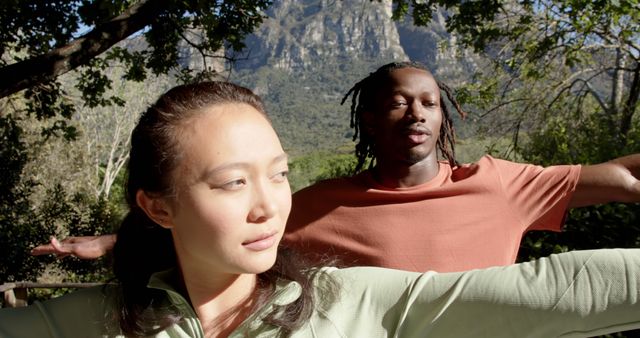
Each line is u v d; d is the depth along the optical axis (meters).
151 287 1.18
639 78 10.14
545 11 9.43
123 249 1.25
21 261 8.52
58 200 9.73
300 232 2.19
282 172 1.05
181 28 7.02
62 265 8.78
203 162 1.01
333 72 159.62
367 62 162.50
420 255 2.01
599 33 9.91
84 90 7.83
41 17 7.24
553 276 0.94
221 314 1.16
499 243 2.04
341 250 2.11
